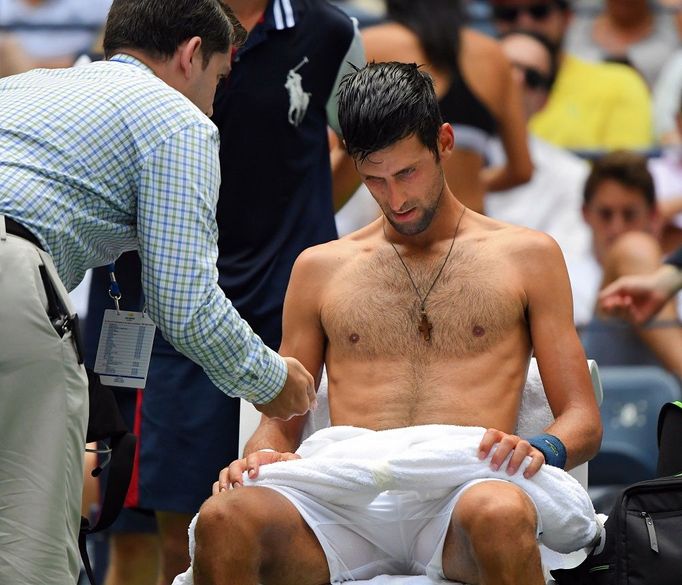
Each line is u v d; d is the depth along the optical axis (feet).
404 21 54.19
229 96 39.99
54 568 28.53
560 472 29.19
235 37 33.68
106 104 29.66
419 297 32.99
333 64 41.29
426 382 32.19
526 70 55.01
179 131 29.78
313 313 34.22
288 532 29.04
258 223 40.37
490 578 26.89
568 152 55.26
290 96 40.45
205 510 28.12
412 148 31.53
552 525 28.84
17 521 28.19
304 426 34.35
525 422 33.22
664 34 55.67
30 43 52.80
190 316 29.17
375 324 32.99
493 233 33.65
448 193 33.83
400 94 31.32
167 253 29.30
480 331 32.37
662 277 54.65
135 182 29.63
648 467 53.98
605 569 29.07
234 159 40.14
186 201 29.48
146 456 40.34
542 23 55.11
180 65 31.42
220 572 27.73
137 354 32.48
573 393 31.96
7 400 28.19
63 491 28.60
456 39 54.24
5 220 28.40
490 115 54.70
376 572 30.66
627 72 55.72
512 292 32.55
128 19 31.48
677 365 54.39
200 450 39.96
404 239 33.86
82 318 50.85
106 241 30.48
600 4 55.36
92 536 50.37
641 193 54.85
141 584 45.29
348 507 29.94
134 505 40.50
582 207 55.21
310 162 41.09
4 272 28.04
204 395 39.93
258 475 29.66
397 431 29.89
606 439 53.98
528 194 55.16
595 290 55.01
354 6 54.65
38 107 29.55
